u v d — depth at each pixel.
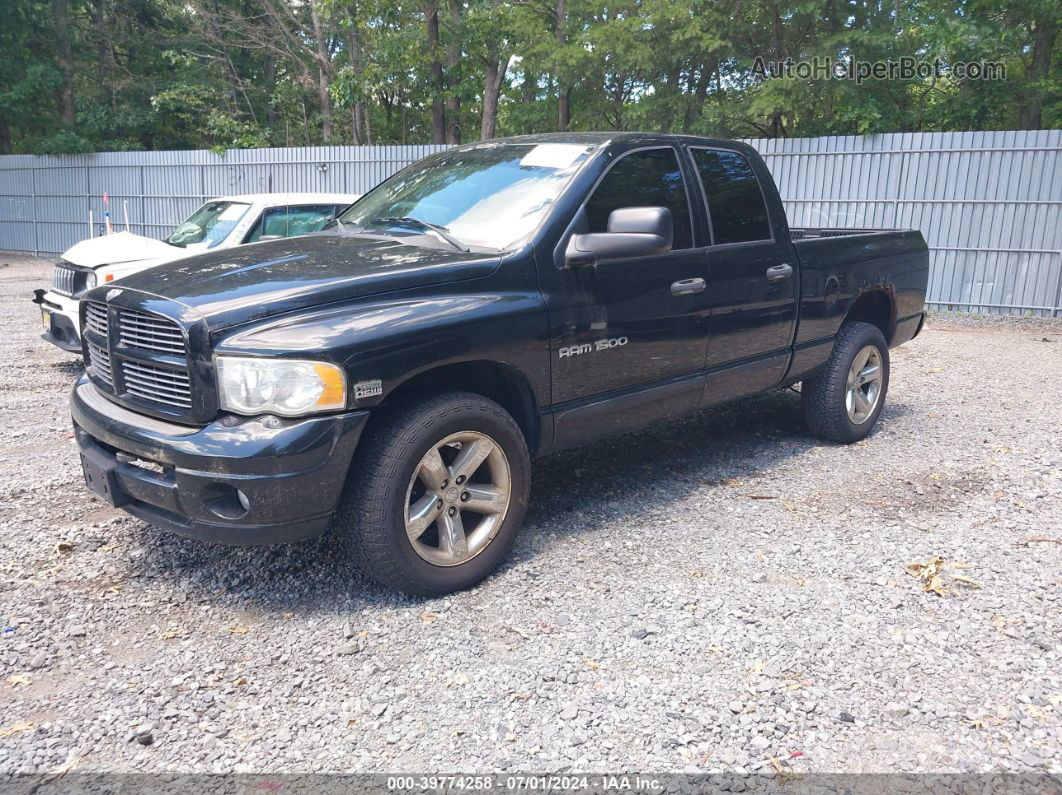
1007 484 5.05
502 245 3.86
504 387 3.93
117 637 3.26
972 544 4.15
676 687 2.93
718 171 4.85
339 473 3.19
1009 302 13.59
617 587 3.68
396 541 3.35
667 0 18.28
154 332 3.32
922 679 2.99
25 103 28.23
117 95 29.88
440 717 2.77
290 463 3.07
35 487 4.89
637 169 4.36
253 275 3.48
